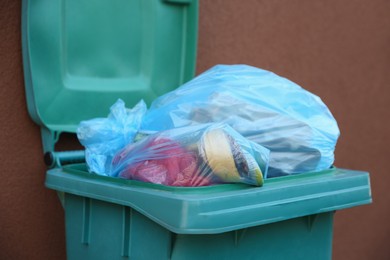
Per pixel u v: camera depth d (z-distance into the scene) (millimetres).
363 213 4117
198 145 1999
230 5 3330
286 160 2229
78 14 2641
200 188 1929
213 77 2346
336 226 3992
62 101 2625
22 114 2676
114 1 2738
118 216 2123
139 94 2832
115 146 2357
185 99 2299
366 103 4055
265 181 2078
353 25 3934
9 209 2660
